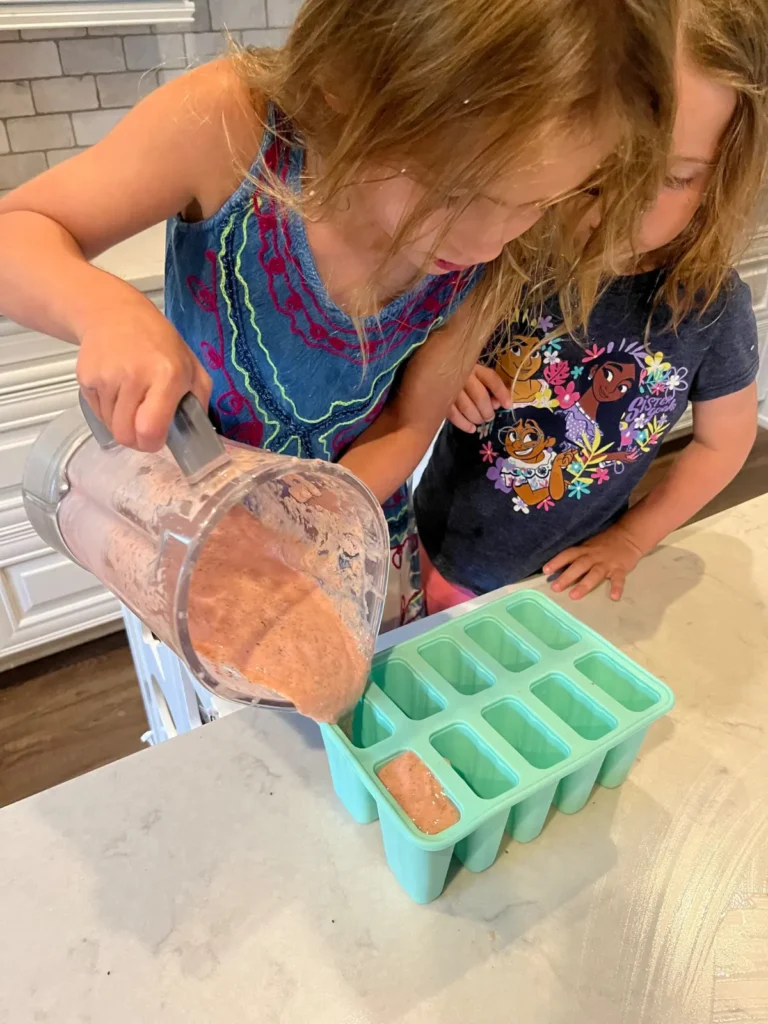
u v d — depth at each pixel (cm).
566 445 80
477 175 38
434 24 34
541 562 87
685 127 52
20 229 44
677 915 44
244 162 49
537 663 52
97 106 136
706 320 74
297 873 45
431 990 40
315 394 62
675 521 80
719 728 55
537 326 75
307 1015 39
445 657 54
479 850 44
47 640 141
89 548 47
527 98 35
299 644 45
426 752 45
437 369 67
